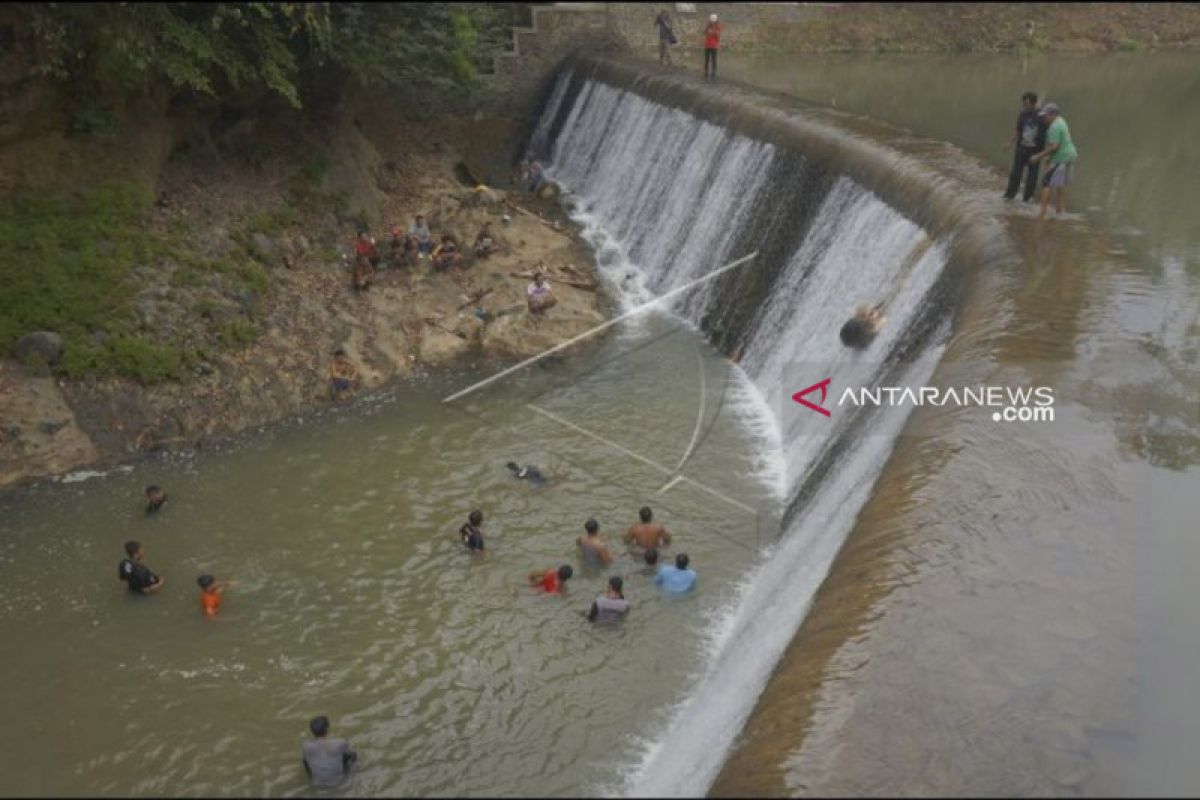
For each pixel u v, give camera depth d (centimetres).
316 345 2245
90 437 1936
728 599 1506
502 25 3547
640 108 3067
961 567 964
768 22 4031
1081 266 1545
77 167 2223
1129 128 2675
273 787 1216
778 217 2314
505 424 2069
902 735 799
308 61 2628
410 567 1630
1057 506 1037
